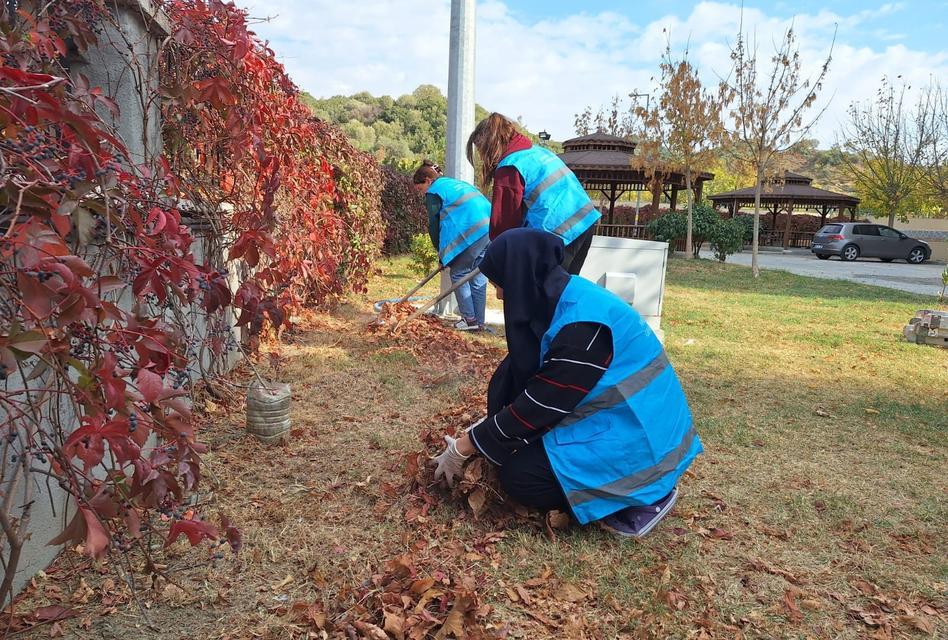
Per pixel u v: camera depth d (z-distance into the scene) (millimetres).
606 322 2432
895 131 27625
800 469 3396
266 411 3355
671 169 19344
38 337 1303
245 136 3451
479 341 6121
